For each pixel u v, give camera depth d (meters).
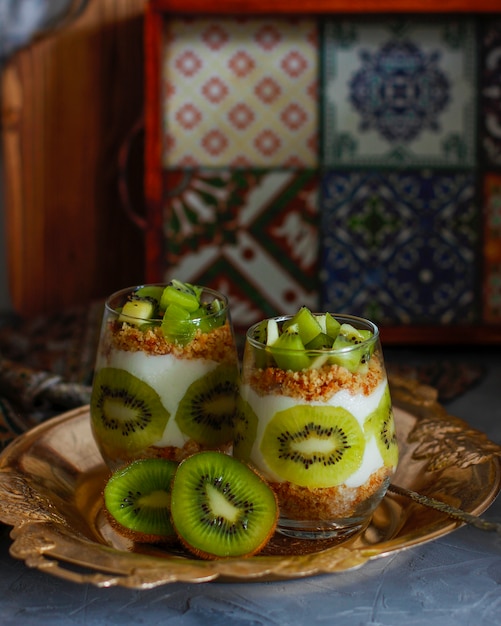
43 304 1.31
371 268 1.13
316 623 0.68
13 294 1.30
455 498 0.74
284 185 1.12
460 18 1.09
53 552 0.68
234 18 1.09
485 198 1.12
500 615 0.69
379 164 1.12
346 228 1.13
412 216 1.12
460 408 0.96
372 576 0.72
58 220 1.28
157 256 1.13
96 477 0.81
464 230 1.12
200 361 0.76
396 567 0.73
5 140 1.24
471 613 0.69
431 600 0.70
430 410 0.86
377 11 1.08
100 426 0.78
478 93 1.10
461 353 1.11
